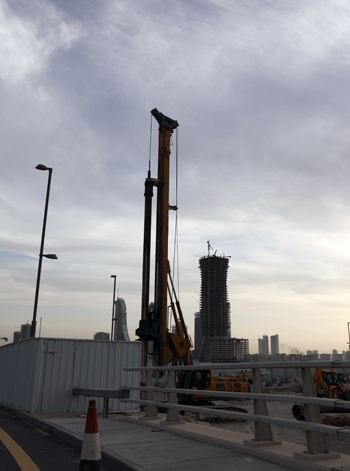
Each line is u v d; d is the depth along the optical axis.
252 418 5.55
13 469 5.37
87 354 13.66
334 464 4.38
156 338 22.44
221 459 5.18
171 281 23.91
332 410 21.16
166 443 6.34
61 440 7.46
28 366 13.41
